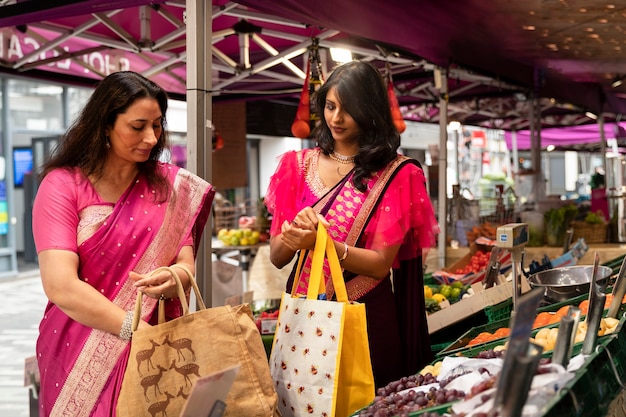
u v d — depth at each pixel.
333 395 2.15
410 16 4.54
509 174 21.58
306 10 3.61
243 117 8.11
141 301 1.98
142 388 1.89
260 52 6.29
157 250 2.16
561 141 16.45
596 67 7.06
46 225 2.06
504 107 11.42
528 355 1.31
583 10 4.47
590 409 1.63
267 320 3.39
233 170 8.05
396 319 2.62
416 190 2.58
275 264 2.71
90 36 5.12
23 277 12.54
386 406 1.85
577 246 4.47
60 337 2.12
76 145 2.14
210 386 1.48
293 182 2.65
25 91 13.06
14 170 15.32
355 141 2.58
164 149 2.31
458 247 6.61
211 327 1.96
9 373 6.31
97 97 2.12
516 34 5.25
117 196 2.17
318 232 2.27
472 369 2.00
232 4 4.52
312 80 5.02
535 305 1.34
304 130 5.00
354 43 5.23
